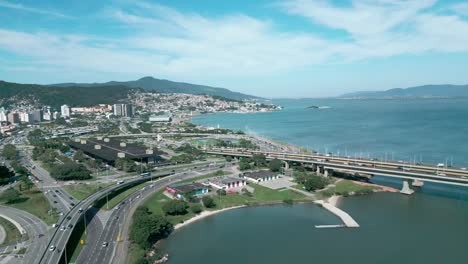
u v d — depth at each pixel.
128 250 178.00
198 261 175.38
